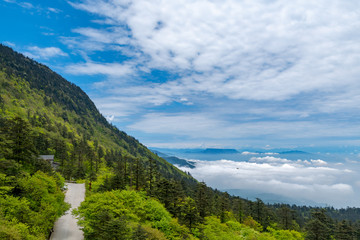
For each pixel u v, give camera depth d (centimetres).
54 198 3934
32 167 4759
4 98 18062
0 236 2027
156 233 2922
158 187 5341
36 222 2867
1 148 3844
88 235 2917
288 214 8119
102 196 3766
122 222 2508
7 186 3109
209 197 8200
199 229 4188
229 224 6203
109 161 14238
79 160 11281
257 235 5625
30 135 4678
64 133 17812
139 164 6372
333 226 7475
